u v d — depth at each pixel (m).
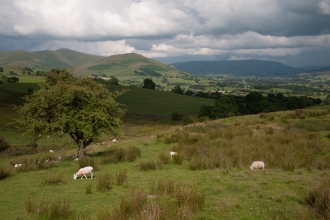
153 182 10.92
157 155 17.73
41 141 39.28
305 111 29.25
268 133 21.16
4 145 34.47
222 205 8.29
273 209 7.85
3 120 53.28
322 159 13.55
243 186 10.23
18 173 15.62
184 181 11.14
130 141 26.56
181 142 20.23
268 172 12.12
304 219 6.83
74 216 7.89
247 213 7.69
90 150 26.25
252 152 15.14
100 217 7.04
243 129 22.52
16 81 129.25
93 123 20.19
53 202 8.46
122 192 10.20
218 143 18.48
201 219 7.36
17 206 9.23
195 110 90.12
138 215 6.82
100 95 21.83
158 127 45.47
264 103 85.38
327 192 7.74
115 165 16.12
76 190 10.91
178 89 150.25
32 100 20.39
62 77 22.56
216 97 145.75
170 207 7.66
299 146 16.31
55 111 20.22
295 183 10.34
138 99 106.38
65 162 18.53
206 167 13.44
